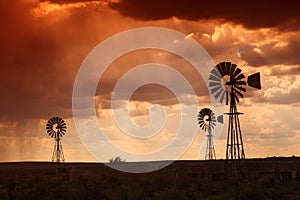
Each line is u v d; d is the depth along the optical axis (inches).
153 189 2287.2
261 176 2947.8
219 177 3095.5
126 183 2549.2
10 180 2775.6
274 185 2583.7
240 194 2210.9
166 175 2824.8
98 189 2160.4
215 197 2236.7
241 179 2839.6
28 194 2223.2
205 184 2588.6
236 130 3213.6
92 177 2938.0
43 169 5492.1
